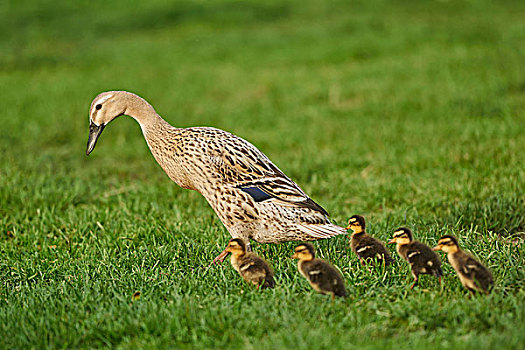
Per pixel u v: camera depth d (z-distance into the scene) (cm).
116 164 1731
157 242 1011
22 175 1464
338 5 5028
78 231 1091
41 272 902
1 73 3397
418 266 762
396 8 4781
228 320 681
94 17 5091
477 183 1213
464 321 648
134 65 3531
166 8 5284
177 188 1404
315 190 1359
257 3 5291
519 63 2477
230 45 3919
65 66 3584
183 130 945
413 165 1451
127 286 813
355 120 2039
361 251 845
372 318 679
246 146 917
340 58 3234
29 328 695
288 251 927
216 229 1045
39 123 2184
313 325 669
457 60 2694
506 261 820
